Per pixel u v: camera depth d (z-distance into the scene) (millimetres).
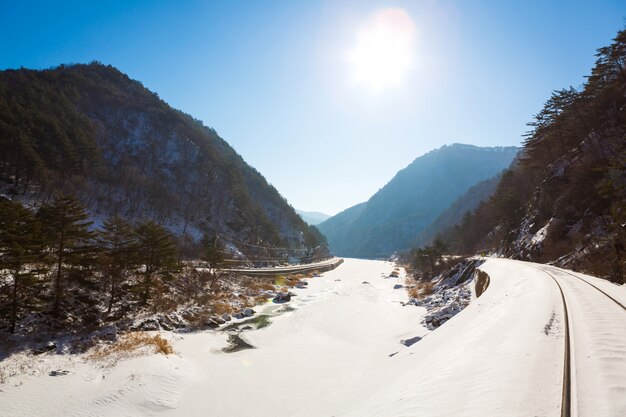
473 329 12680
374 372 14867
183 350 28016
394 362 14172
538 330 10484
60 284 32469
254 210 136375
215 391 20047
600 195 36250
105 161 117750
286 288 64625
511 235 62312
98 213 82562
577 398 6035
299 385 20562
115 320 33125
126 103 164125
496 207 82750
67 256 31062
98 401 17594
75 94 148875
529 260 45031
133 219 89312
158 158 142250
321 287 69250
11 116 80750
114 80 198250
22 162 69500
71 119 117688
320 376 21875
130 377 20297
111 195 95688
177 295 43812
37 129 84812
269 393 19594
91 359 24469
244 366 24469
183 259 68438
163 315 35750
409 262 137875
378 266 136000
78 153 94938
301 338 31969
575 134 56188
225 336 32781
